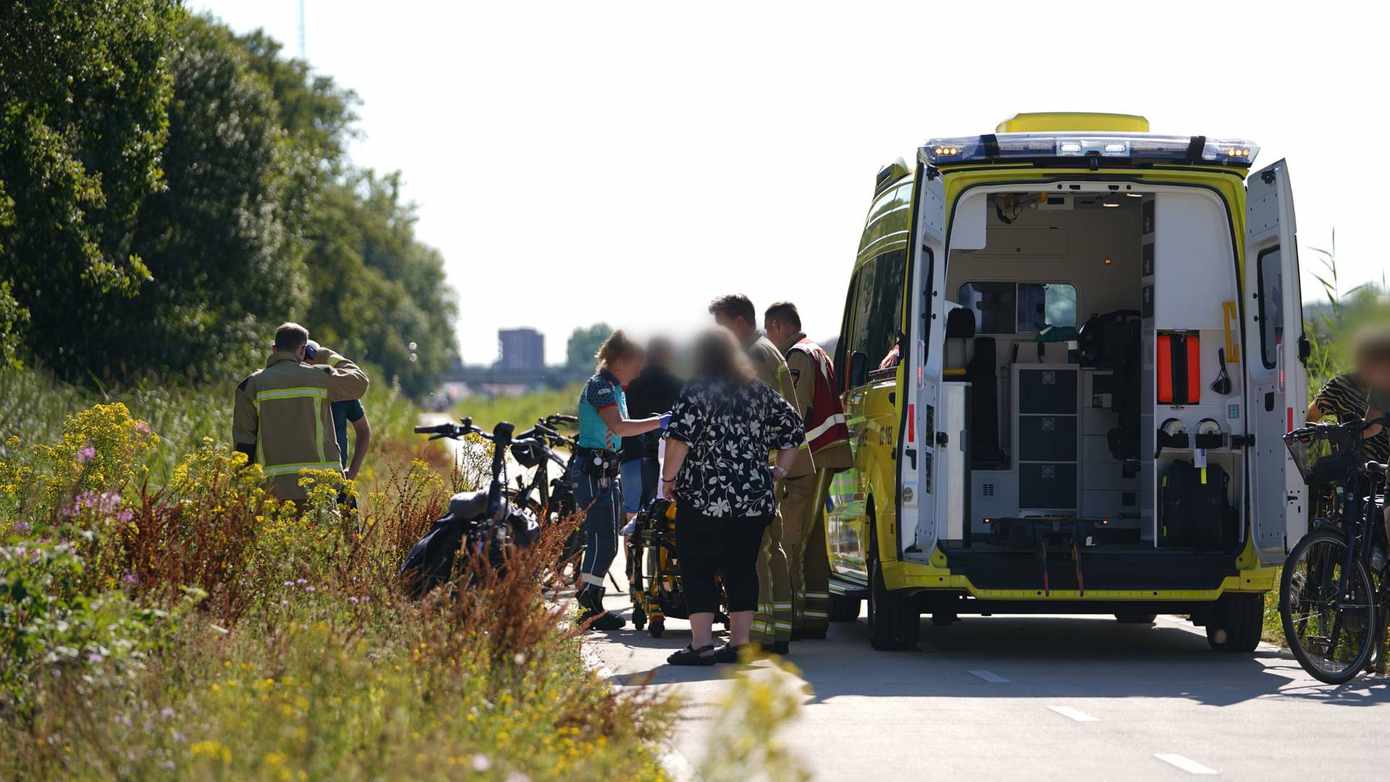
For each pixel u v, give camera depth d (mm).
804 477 24516
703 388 22141
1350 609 21906
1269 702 19984
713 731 11125
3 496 23203
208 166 94000
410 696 13391
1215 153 24109
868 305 27766
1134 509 27781
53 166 50594
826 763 15914
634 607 26641
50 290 77875
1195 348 24656
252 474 21828
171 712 12664
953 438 23781
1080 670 22828
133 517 19344
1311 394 31156
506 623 16484
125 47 49469
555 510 26766
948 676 22094
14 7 45594
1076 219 28531
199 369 89250
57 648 14398
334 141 163000
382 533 23625
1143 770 15633
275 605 18625
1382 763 16047
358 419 27797
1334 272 31719
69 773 12086
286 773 10664
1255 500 24078
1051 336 28016
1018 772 15500
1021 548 23453
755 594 22375
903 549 23375
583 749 13141
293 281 110000
